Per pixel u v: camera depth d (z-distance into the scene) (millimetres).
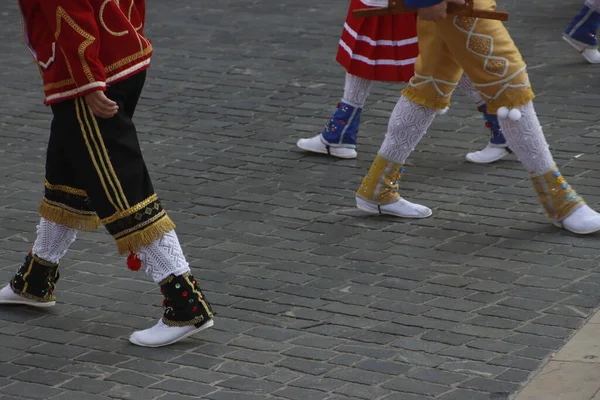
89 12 7449
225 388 7547
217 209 10906
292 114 13875
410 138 10344
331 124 12219
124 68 7789
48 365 7973
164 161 12297
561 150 12055
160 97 14648
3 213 10898
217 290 9102
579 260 9461
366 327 8391
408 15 11492
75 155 7895
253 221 10586
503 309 8602
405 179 11562
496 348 7973
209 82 15258
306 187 11453
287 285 9164
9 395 7547
